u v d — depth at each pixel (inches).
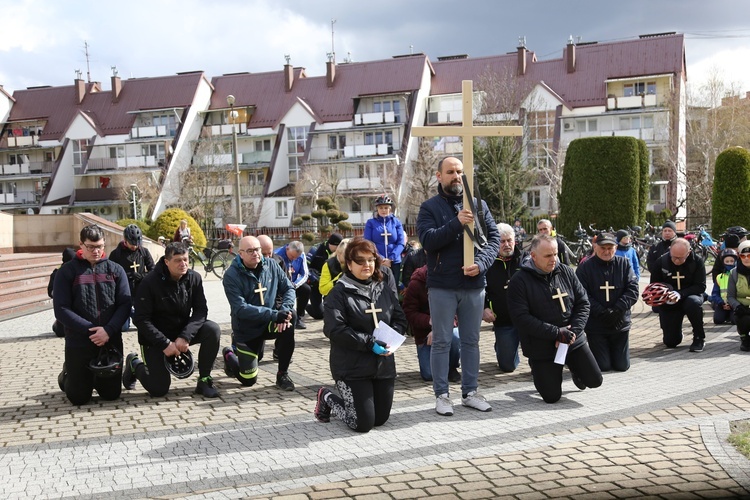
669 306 378.9
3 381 339.0
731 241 461.7
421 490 181.6
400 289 388.8
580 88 2171.5
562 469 194.5
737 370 316.2
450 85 2315.5
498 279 330.3
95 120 2524.6
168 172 2317.9
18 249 1039.6
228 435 238.2
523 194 1995.6
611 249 323.0
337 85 2397.9
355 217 2287.2
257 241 306.5
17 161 2630.4
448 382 286.7
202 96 2459.4
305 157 2325.3
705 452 204.8
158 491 187.6
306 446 222.8
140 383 310.2
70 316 278.8
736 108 2032.5
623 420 241.8
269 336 312.7
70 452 223.5
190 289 300.5
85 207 2469.2
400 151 2234.3
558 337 264.4
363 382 236.8
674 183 1926.7
